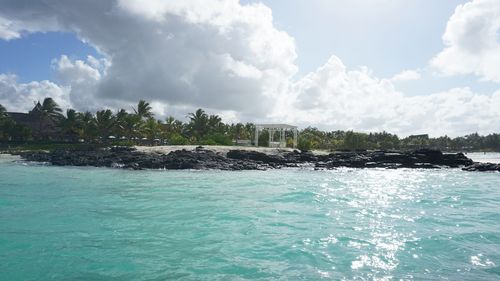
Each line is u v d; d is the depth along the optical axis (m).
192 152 42.31
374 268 7.96
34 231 10.85
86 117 80.75
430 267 8.05
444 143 174.62
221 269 7.83
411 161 44.41
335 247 9.46
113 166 37.75
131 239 10.04
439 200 17.59
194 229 11.23
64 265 8.02
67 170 34.38
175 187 21.67
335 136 132.00
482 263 8.32
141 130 78.38
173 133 84.75
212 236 10.42
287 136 103.19
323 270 7.83
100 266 7.96
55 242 9.71
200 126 85.88
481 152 177.88
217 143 65.75
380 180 28.02
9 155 62.19
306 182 25.53
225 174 31.20
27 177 27.52
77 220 12.43
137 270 7.73
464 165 44.47
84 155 46.81
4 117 85.19
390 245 9.67
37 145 76.50
